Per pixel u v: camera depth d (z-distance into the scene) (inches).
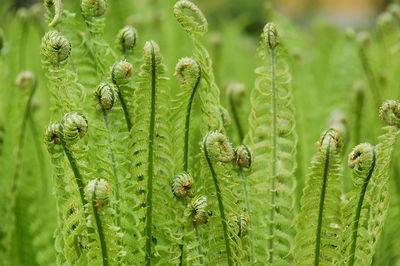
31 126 55.0
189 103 40.8
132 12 80.1
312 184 39.3
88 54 45.1
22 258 55.5
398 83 62.3
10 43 61.8
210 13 179.5
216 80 71.4
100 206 38.0
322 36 82.0
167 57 71.5
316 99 64.2
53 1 41.4
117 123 41.4
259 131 44.3
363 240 40.5
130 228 40.5
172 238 40.7
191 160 42.3
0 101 58.3
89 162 41.9
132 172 40.3
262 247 43.7
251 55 95.2
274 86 42.8
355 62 66.6
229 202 39.4
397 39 65.2
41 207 55.6
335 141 39.1
